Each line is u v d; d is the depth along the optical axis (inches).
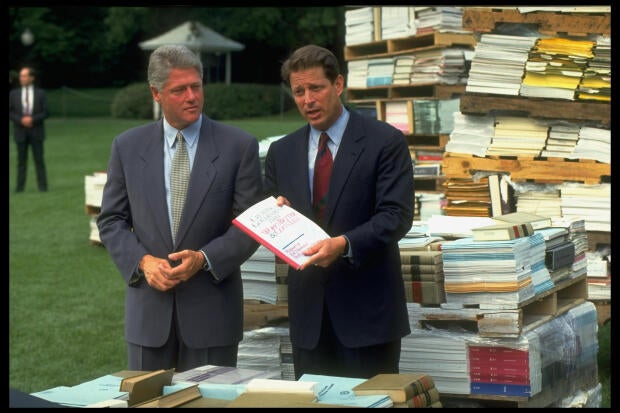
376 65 525.3
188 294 233.8
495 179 374.3
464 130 380.2
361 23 531.5
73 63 3011.8
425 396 175.6
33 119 978.7
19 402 153.7
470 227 283.4
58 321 476.4
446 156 382.0
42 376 386.0
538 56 364.5
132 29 2726.4
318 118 230.1
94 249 676.1
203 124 238.1
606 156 365.1
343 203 231.0
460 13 490.0
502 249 259.9
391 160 230.4
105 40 2955.2
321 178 234.4
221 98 2263.8
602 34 360.5
